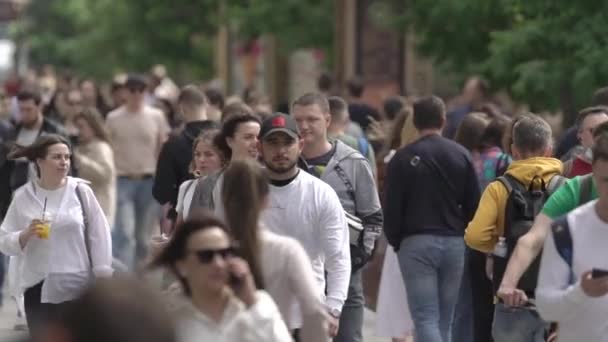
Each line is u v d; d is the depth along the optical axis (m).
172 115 48.94
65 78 56.88
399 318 27.08
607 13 37.09
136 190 39.69
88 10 116.25
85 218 22.34
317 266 19.27
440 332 24.41
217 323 13.70
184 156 29.61
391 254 27.06
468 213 24.34
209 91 39.41
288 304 16.02
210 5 94.12
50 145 22.19
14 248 22.02
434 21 43.34
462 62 44.53
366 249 22.64
